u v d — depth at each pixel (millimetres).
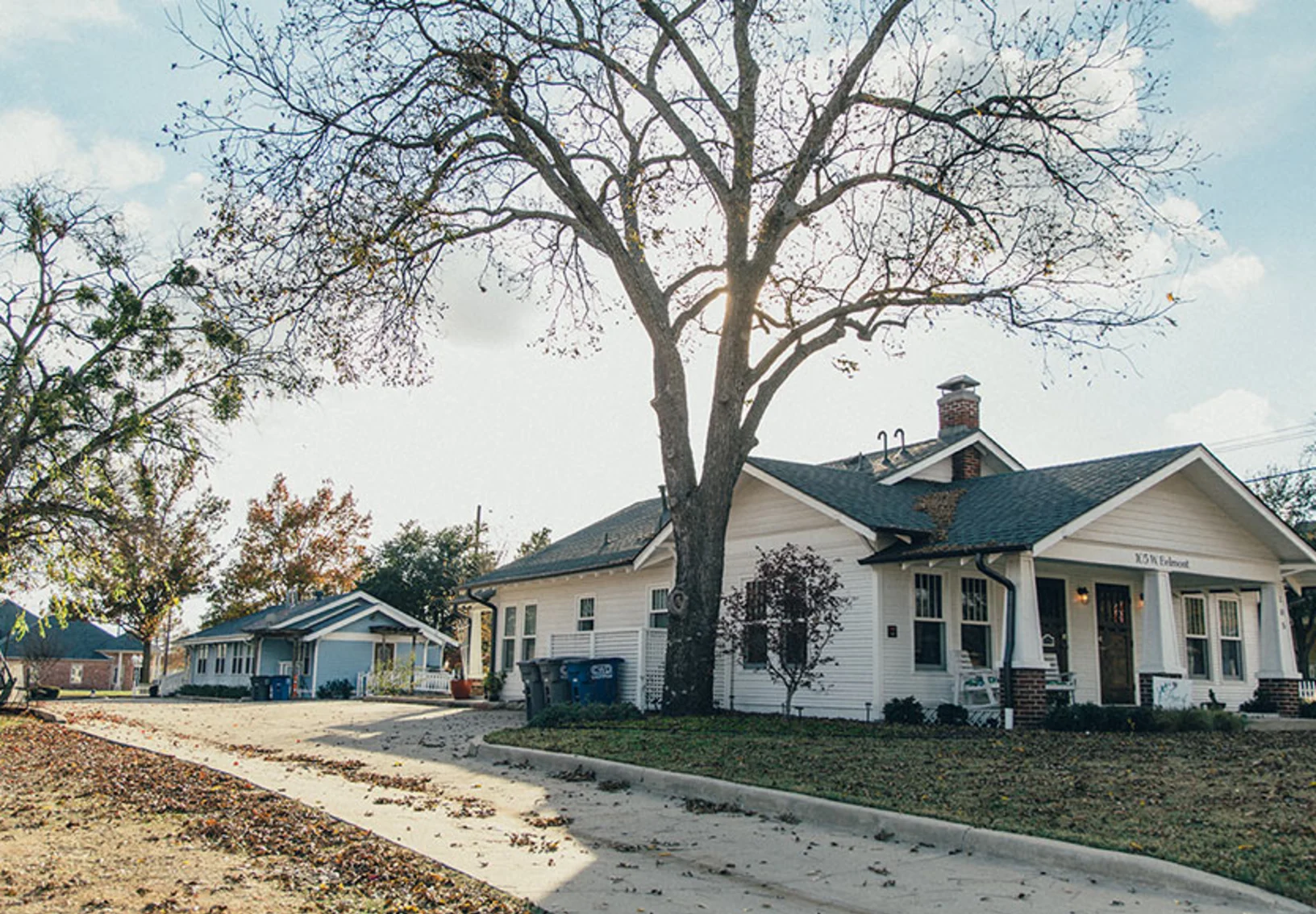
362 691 37125
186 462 23203
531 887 6652
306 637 39562
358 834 8219
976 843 7598
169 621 57438
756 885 6777
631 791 10797
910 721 17109
